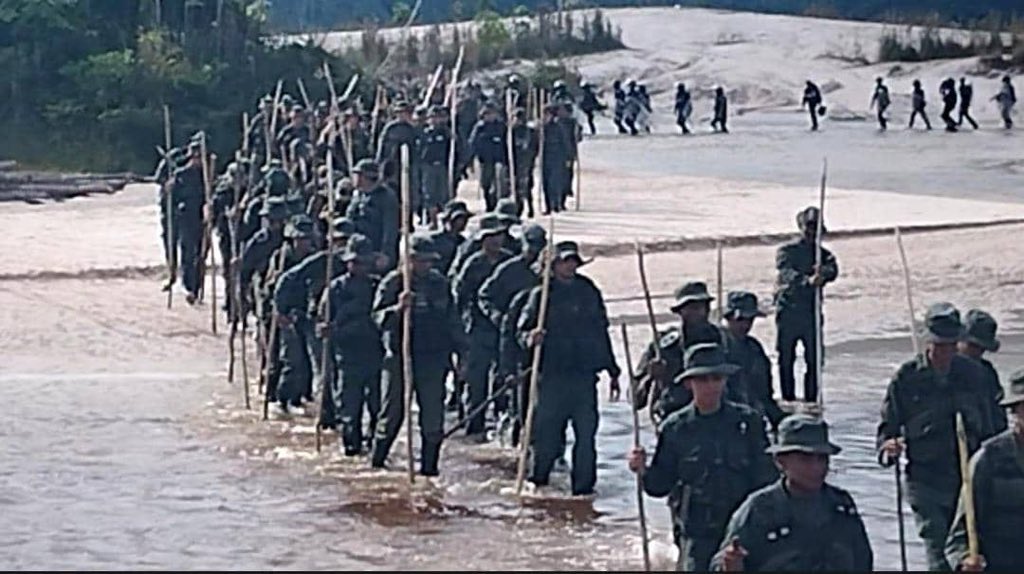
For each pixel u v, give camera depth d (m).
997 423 14.27
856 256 38.97
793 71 97.06
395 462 20.36
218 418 23.50
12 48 66.81
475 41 90.81
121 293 35.84
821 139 73.62
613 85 90.25
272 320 23.73
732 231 40.62
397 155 35.81
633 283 35.19
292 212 26.05
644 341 29.36
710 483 12.94
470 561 15.88
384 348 19.77
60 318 32.88
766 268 36.72
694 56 100.38
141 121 64.19
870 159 63.78
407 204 19.12
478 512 17.91
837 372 27.06
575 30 103.00
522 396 19.12
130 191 58.19
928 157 64.12
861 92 92.62
